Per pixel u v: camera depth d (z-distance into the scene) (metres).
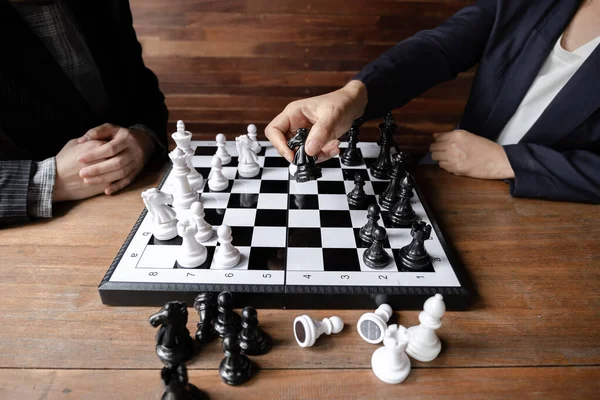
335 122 1.14
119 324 0.84
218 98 2.73
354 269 0.96
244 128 2.84
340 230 1.12
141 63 1.79
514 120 1.69
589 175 1.29
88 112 1.59
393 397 0.71
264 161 1.52
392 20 2.49
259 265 0.97
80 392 0.70
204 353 0.79
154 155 1.56
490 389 0.73
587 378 0.75
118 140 1.32
